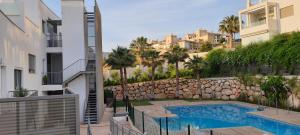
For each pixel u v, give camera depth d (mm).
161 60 39625
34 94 19094
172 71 41781
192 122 22922
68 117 11266
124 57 35469
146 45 53000
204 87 38219
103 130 18172
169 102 34344
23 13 20656
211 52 39719
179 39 93938
